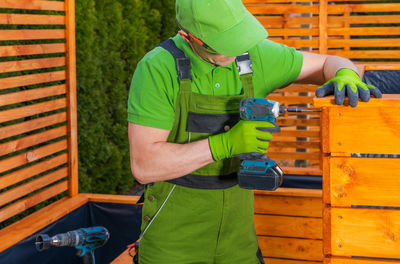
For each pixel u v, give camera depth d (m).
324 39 5.14
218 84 2.00
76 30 5.32
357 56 5.16
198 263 2.12
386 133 1.70
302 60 2.12
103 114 5.99
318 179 4.68
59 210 3.73
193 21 1.77
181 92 1.95
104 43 6.03
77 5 5.31
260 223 4.05
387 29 5.04
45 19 3.57
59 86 3.79
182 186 2.04
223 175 2.05
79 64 5.40
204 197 2.04
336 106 1.71
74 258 3.88
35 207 4.17
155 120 1.92
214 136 1.90
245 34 1.76
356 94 1.66
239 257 2.17
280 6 5.13
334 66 2.01
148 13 7.45
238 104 2.00
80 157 5.58
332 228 1.80
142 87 1.94
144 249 2.16
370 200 1.76
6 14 3.20
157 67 1.94
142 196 2.33
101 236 3.19
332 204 1.79
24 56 4.11
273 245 4.06
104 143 5.95
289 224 4.02
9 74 3.97
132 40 6.72
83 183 5.52
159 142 1.93
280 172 1.90
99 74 5.91
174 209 2.06
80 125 5.53
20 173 3.37
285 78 2.12
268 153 5.10
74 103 3.93
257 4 5.21
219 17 1.74
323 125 1.75
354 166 1.75
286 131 5.06
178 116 2.00
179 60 1.96
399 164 1.72
